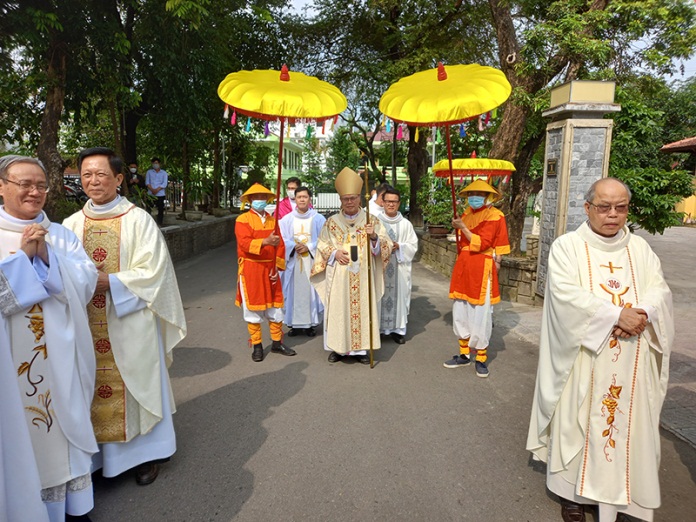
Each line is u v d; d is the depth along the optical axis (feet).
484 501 9.67
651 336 8.30
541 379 9.21
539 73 28.84
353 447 11.64
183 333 10.62
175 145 43.60
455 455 11.34
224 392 14.80
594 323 8.20
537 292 25.49
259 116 14.80
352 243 17.13
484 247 15.89
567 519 8.97
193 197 53.42
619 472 8.30
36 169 8.06
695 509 9.47
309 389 15.07
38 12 24.98
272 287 17.72
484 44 50.39
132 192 39.01
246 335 20.76
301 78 14.78
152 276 9.79
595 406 8.38
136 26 36.42
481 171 21.88
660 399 8.47
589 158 22.52
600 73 27.35
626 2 26.30
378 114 60.18
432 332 21.56
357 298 17.02
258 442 11.86
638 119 25.44
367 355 18.30
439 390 15.11
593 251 8.75
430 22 47.11
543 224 24.80
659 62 27.30
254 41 60.49
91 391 8.86
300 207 21.02
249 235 17.01
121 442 9.73
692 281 32.76
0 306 7.45
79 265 8.64
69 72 30.76
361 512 9.30
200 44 38.58
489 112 14.64
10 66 28.14
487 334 16.15
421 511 9.35
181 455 11.27
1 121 33.45
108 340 9.60
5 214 8.07
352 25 58.13
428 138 53.72
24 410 7.59
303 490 9.96
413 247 20.04
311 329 21.11
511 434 12.38
